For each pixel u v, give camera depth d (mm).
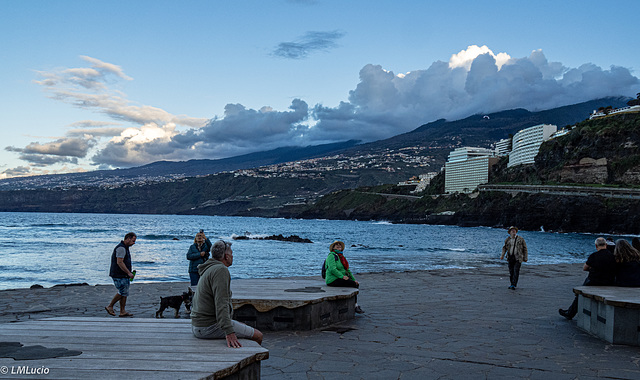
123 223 157875
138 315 9422
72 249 45594
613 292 7711
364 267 27828
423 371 5402
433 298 11609
